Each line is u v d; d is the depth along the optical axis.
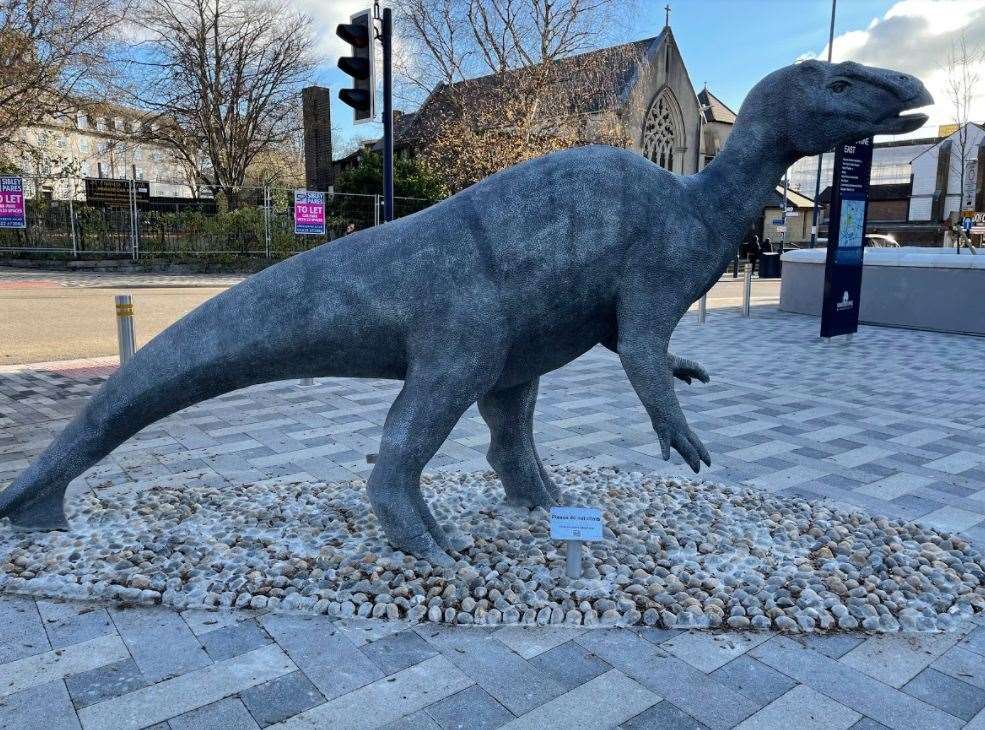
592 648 2.87
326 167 36.09
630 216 3.26
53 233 22.77
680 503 4.38
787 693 2.61
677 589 3.28
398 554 3.49
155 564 3.46
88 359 9.01
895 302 12.97
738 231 3.50
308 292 3.29
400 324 3.26
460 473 4.93
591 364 9.31
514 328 3.29
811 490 4.79
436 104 33.31
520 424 4.14
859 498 4.65
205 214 24.50
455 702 2.54
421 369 3.29
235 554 3.56
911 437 6.04
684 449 3.36
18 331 11.06
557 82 24.98
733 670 2.74
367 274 3.26
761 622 3.03
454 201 3.36
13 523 3.73
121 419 3.49
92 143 41.59
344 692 2.59
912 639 2.97
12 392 7.30
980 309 11.95
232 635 2.93
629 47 28.00
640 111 30.25
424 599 3.14
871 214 53.81
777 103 3.39
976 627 3.07
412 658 2.79
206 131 30.11
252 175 38.16
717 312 15.53
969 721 2.48
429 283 3.22
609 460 5.40
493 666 2.75
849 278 11.20
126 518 4.03
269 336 3.29
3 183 21.36
